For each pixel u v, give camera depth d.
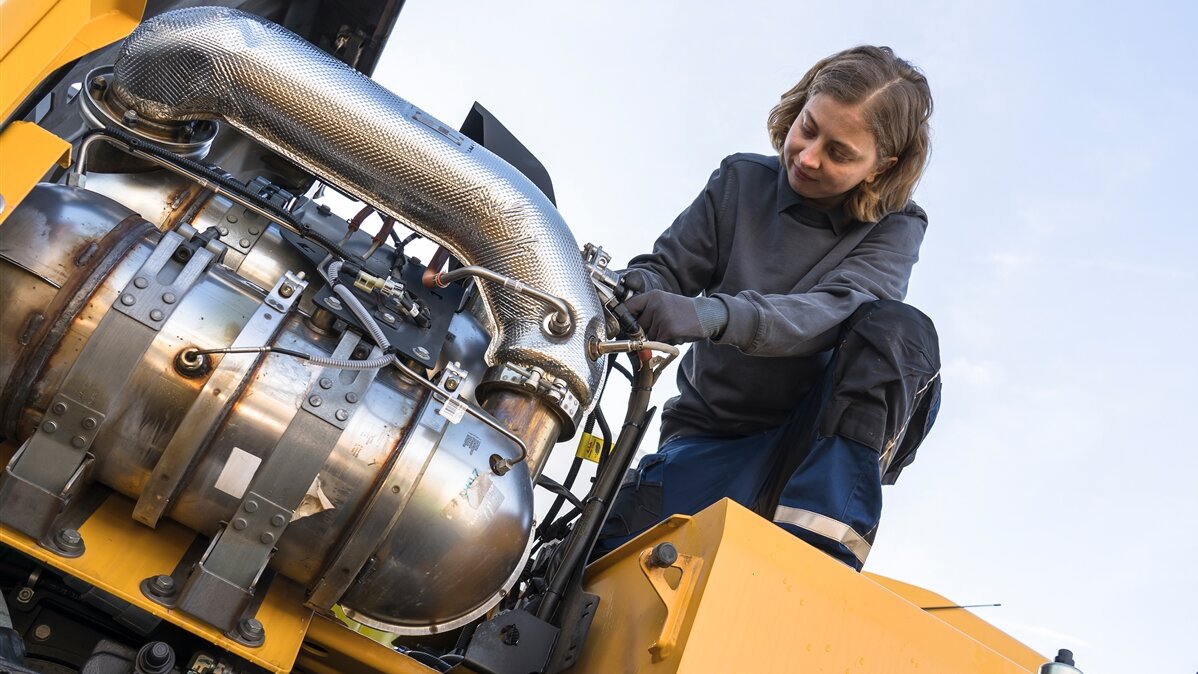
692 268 2.83
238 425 1.62
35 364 1.57
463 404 1.72
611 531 2.54
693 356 2.84
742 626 1.68
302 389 1.64
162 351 1.59
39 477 1.58
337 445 1.65
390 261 2.00
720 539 1.71
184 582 1.67
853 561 2.17
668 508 2.57
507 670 1.92
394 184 1.88
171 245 1.65
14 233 1.59
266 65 1.83
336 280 1.77
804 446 2.45
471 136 2.32
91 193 1.70
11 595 1.71
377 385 1.71
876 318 2.37
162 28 1.84
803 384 2.61
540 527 2.30
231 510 1.65
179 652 1.77
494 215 1.88
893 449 2.41
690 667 1.63
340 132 1.85
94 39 1.62
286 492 1.63
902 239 2.71
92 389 1.58
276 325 1.65
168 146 1.93
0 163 1.52
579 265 1.96
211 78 1.83
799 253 2.71
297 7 2.78
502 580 1.80
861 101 2.46
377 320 1.79
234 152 2.30
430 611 1.77
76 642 1.74
